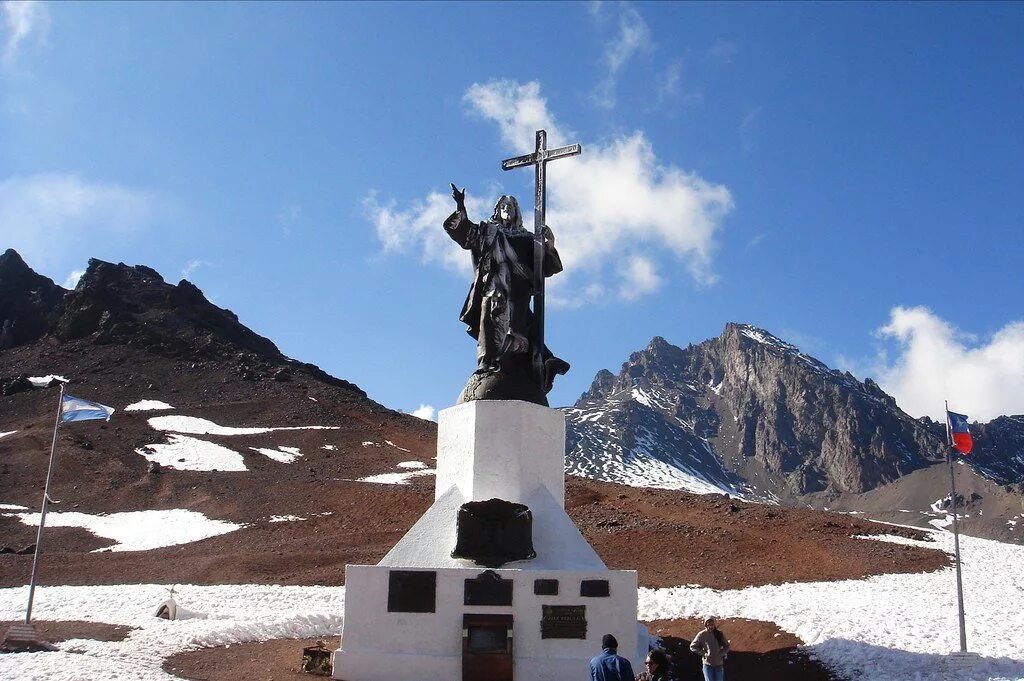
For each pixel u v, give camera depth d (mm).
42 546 53594
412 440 90750
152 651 25406
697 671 23953
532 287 27281
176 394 103500
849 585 37719
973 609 30609
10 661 23250
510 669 22203
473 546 23594
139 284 135375
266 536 53875
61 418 31859
